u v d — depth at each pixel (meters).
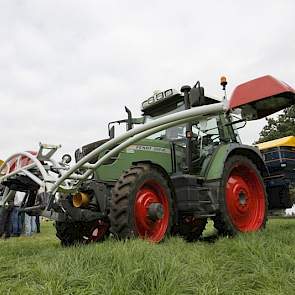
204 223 5.37
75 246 3.72
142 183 3.80
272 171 5.76
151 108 5.45
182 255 2.91
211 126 5.26
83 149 4.70
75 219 3.92
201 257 3.03
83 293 2.01
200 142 5.03
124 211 3.60
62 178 3.74
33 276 2.42
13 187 4.25
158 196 4.03
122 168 4.42
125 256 2.48
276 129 26.83
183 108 5.12
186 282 2.20
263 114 3.60
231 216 4.66
